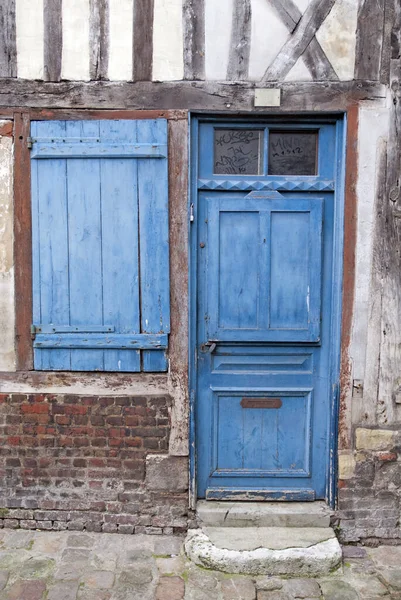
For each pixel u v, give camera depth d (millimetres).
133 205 3078
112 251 3105
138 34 2980
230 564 2812
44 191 3082
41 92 3027
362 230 3051
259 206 3115
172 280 3109
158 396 3168
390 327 3096
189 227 3096
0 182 3086
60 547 3035
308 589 2707
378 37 2957
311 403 3248
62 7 2977
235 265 3160
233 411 3264
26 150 3064
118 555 2961
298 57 2971
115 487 3211
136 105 3020
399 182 3023
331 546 2932
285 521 3127
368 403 3133
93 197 3078
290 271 3162
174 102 3010
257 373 3246
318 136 3121
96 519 3227
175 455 3184
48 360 3170
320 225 3123
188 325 3125
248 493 3258
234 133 3148
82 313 3143
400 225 3051
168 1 2955
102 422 3189
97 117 3037
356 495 3168
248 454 3285
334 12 2949
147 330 3135
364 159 3012
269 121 3094
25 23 2994
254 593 2658
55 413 3193
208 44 2977
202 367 3244
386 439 3141
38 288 3133
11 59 3016
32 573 2771
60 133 3051
